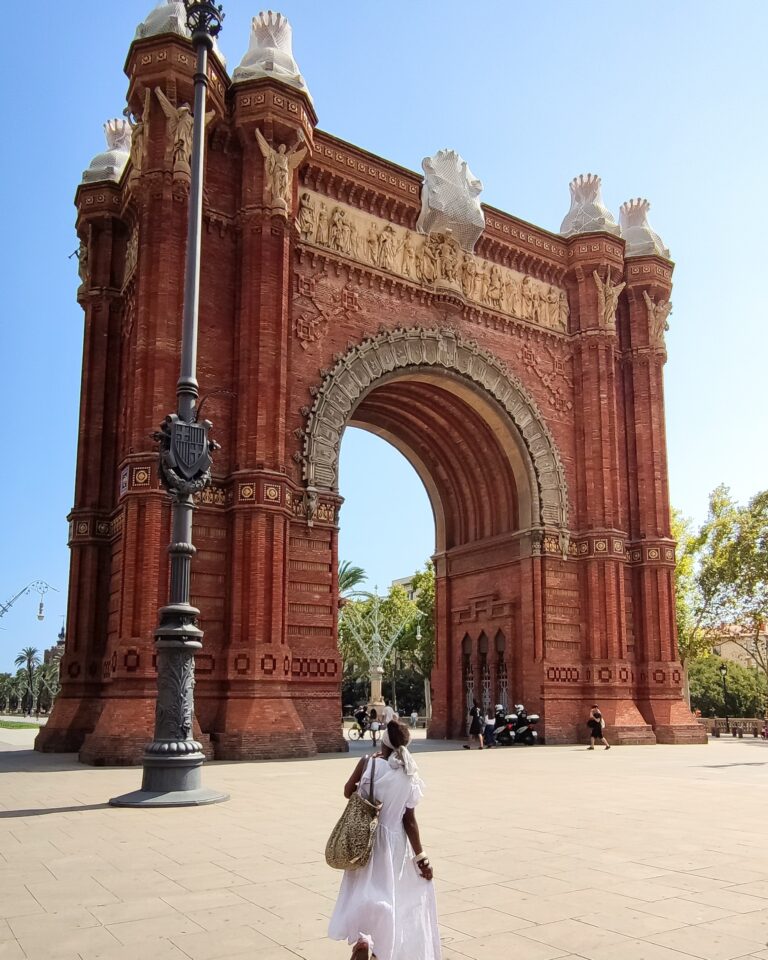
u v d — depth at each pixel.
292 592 33.50
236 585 31.36
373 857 6.98
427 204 41.41
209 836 13.69
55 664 163.50
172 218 32.22
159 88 32.75
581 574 43.91
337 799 18.39
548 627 42.12
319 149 38.47
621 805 17.97
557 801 18.62
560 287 46.91
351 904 6.80
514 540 44.47
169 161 32.50
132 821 15.30
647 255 48.00
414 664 105.62
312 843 13.05
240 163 35.50
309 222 37.72
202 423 19.61
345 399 37.03
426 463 50.22
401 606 97.12
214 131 34.97
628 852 12.53
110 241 39.75
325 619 34.09
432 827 14.84
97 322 38.97
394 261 40.19
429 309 41.06
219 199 34.75
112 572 35.16
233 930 8.48
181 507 19.28
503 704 44.66
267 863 11.59
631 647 44.75
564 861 11.85
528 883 10.51
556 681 41.66
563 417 45.44
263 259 33.94
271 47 36.75
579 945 8.06
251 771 24.94
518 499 44.16
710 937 8.32
